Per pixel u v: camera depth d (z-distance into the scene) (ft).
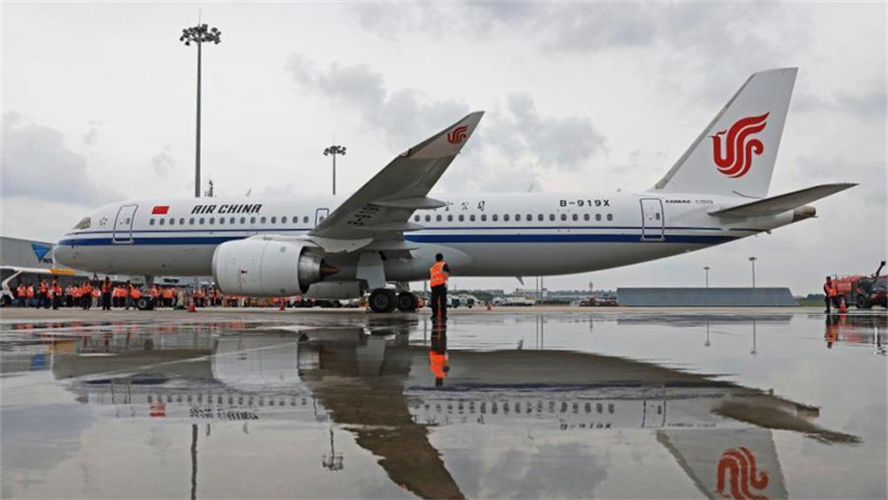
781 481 9.28
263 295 62.23
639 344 30.73
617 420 13.35
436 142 53.93
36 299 149.79
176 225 74.90
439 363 23.09
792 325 47.44
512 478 9.43
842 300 94.63
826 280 82.74
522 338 34.24
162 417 13.62
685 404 15.14
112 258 76.64
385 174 56.70
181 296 143.64
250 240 63.26
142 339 33.91
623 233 68.18
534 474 9.62
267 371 20.97
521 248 69.36
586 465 10.07
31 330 42.14
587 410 14.42
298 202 73.67
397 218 64.28
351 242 65.46
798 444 11.35
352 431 12.32
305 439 11.70
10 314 78.48
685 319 58.65
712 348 28.66
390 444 11.33
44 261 220.23
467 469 9.87
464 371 20.93
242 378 19.36
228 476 9.54
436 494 8.74
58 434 12.09
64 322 53.57
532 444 11.35
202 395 16.38
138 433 12.17
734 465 10.07
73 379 19.17
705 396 16.20
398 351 27.32
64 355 25.95
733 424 12.96
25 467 9.98
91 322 53.36
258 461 10.28
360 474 9.62
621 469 9.87
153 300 101.24
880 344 30.58
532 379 19.12
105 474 9.63
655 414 13.98
